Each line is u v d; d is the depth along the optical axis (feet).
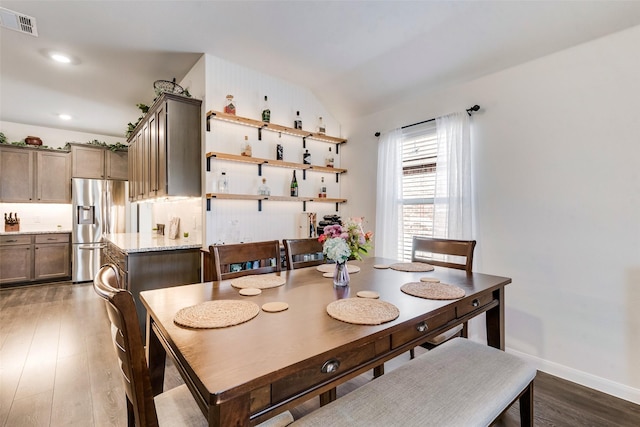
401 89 10.25
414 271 6.59
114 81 11.13
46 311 11.41
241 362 2.71
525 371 4.39
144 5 7.07
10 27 7.82
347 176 12.85
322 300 4.55
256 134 10.59
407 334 3.94
